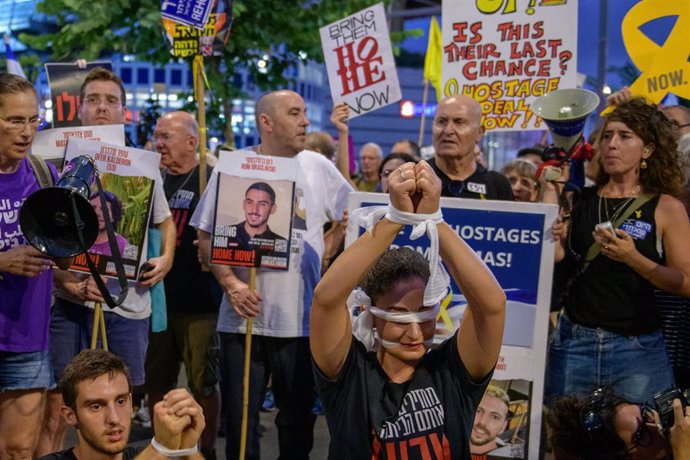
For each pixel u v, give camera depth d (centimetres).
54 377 512
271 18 1052
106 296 406
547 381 486
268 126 545
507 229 450
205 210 534
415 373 294
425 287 288
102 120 570
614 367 459
